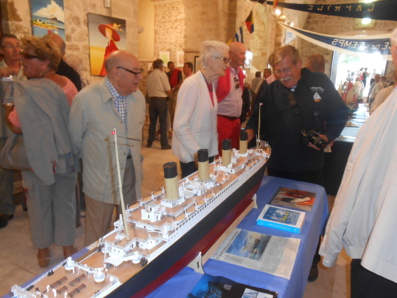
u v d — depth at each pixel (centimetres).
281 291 110
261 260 130
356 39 443
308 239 154
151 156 499
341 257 271
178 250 111
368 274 120
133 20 534
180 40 1048
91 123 182
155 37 1091
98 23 458
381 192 111
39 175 194
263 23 948
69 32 416
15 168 207
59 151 201
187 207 122
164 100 555
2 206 305
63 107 207
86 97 179
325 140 218
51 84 202
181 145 203
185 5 781
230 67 290
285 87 233
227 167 168
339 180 397
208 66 210
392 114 109
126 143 190
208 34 783
